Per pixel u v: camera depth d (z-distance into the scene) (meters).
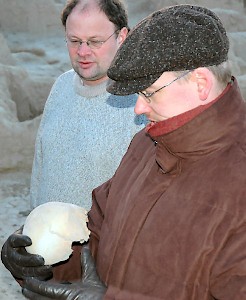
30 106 6.09
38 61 6.71
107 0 2.43
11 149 5.38
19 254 1.86
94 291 1.70
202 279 1.50
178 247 1.52
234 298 1.43
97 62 2.43
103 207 1.89
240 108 1.54
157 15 1.51
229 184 1.49
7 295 3.53
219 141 1.52
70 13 2.47
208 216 1.49
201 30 1.45
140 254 1.59
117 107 2.46
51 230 1.91
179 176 1.57
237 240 1.46
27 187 5.07
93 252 1.88
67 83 2.64
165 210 1.56
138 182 1.69
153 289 1.55
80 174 2.51
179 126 1.52
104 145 2.46
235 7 8.09
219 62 1.47
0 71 5.98
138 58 1.46
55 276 1.96
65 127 2.57
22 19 7.34
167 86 1.47
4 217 4.54
